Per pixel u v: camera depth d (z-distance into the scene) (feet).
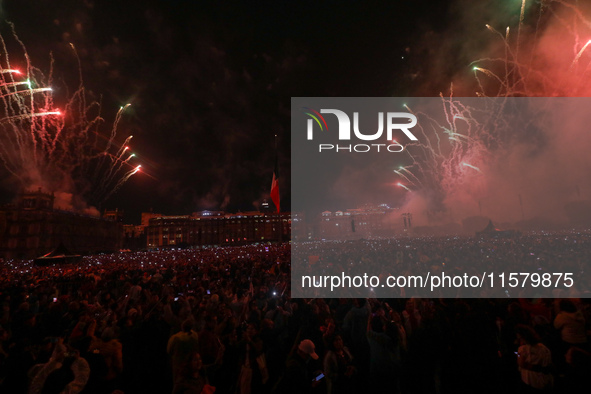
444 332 19.77
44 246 242.58
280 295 33.12
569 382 15.64
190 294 30.14
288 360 15.21
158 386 19.88
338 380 15.81
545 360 14.71
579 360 15.10
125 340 20.89
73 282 49.65
